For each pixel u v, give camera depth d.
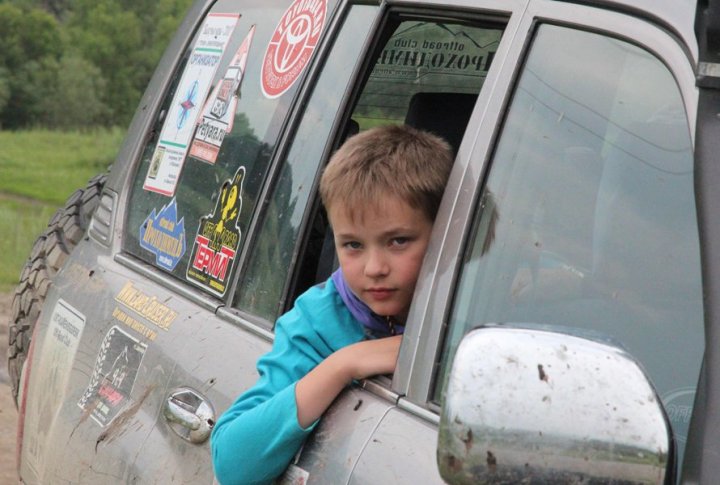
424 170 2.89
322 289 3.14
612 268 2.58
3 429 8.20
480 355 2.03
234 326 3.62
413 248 2.90
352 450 2.80
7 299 11.81
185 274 4.05
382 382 2.91
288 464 2.97
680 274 2.45
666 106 2.55
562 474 1.98
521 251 2.76
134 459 3.71
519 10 3.00
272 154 3.80
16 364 5.35
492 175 2.86
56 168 27.75
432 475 2.57
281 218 3.66
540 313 2.67
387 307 2.94
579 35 2.81
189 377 3.60
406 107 4.64
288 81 3.89
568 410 1.97
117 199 4.70
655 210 2.53
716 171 2.22
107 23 45.34
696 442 2.11
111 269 4.47
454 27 4.25
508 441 1.98
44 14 43.97
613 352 2.01
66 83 42.53
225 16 4.56
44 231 5.57
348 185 2.87
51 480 4.29
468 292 2.79
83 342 4.34
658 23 2.61
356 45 3.67
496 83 2.93
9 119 42.12
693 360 2.37
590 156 2.70
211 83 4.40
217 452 3.02
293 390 2.91
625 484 1.96
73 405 4.23
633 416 1.96
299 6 4.04
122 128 40.94
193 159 4.29
